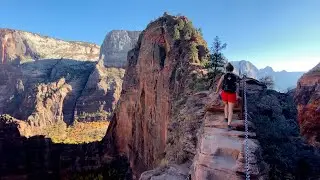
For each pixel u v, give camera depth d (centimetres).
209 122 1898
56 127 18500
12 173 9862
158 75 7506
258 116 2503
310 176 1897
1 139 10356
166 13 8406
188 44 6625
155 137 7150
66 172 10106
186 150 2766
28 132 16238
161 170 2558
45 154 10488
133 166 9019
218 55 4384
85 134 17462
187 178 2134
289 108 2988
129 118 9738
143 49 8694
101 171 9800
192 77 5200
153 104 7606
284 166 1956
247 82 3092
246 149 1553
